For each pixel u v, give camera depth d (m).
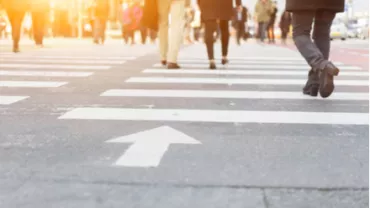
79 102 4.02
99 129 2.98
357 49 13.95
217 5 7.02
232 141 2.68
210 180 1.97
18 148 2.50
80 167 2.15
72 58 9.19
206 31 7.10
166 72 6.61
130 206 1.68
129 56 9.95
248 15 25.48
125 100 4.14
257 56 10.26
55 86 5.04
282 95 4.53
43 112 3.54
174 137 2.76
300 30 4.25
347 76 6.27
